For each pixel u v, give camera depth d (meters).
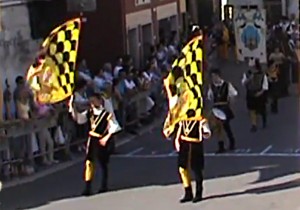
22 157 29.58
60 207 24.56
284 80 42.91
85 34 44.44
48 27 35.44
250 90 35.72
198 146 24.00
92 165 25.92
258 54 41.31
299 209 22.83
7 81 32.00
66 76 27.19
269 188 25.56
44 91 27.22
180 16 58.66
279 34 43.94
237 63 55.47
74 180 28.59
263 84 35.69
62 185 27.88
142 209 23.73
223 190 25.56
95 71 44.53
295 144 32.62
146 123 38.50
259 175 27.53
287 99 43.41
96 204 24.75
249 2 41.22
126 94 36.50
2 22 32.34
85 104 31.59
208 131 24.00
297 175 27.31
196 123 23.98
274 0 53.50
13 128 29.12
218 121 31.42
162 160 31.28
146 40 51.12
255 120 35.75
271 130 35.88
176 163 30.58
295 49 43.38
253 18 41.19
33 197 26.11
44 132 30.48
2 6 32.44
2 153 29.02
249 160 30.17
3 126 28.91
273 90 39.34
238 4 41.56
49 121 30.58
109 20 45.25
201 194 24.38
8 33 32.69
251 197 24.47
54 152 31.62
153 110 39.25
